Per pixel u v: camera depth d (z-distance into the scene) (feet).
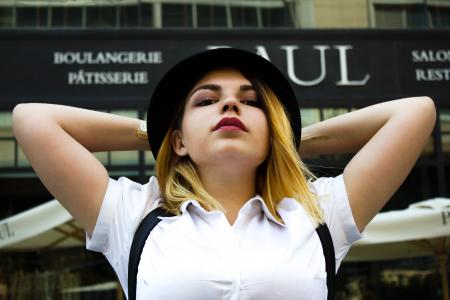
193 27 25.34
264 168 5.03
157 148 5.22
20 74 24.39
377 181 4.92
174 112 5.10
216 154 4.60
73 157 4.83
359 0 25.95
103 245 4.87
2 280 23.00
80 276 23.39
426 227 17.93
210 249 4.36
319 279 4.39
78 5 25.27
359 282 24.08
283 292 4.23
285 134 4.86
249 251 4.40
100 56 24.68
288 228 4.56
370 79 25.23
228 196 4.89
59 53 24.61
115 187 4.94
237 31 25.13
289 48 25.16
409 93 25.29
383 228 17.90
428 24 25.98
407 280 23.89
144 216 4.75
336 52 25.26
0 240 17.97
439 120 25.13
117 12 25.31
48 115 4.98
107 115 5.33
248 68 5.00
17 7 25.07
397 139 4.93
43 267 23.31
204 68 4.98
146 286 4.28
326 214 4.92
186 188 4.96
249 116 4.73
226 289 4.19
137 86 24.68
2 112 24.17
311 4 25.86
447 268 23.76
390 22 25.91
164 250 4.36
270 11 25.73
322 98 24.93
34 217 18.04
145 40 24.89
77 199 4.82
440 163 24.81
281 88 5.13
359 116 5.32
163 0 25.57
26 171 23.79
